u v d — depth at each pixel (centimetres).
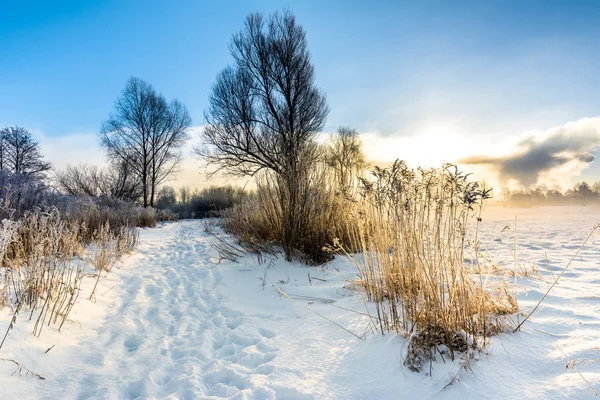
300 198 521
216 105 2109
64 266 332
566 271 389
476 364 184
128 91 2742
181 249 767
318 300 347
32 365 208
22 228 390
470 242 266
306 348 242
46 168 2677
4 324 238
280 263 499
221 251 610
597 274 370
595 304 261
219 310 348
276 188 568
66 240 384
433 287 223
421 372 184
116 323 305
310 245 497
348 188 470
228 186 2470
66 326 275
